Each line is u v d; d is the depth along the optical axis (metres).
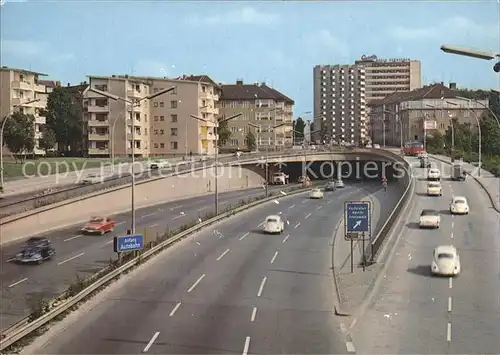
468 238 49.03
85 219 63.31
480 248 45.12
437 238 49.12
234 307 30.05
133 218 41.50
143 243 42.00
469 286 34.22
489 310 29.31
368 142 185.12
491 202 67.31
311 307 30.22
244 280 36.56
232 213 69.31
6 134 92.12
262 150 136.88
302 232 57.88
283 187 112.56
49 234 54.56
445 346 24.03
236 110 154.75
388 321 27.66
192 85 129.88
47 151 117.38
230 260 43.12
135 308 29.66
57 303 28.89
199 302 30.95
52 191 64.69
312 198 91.06
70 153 125.00
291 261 43.03
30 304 31.33
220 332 25.69
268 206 80.81
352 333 25.84
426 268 38.94
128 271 38.38
